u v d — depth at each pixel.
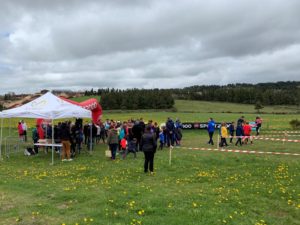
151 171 15.07
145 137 14.98
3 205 9.91
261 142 27.59
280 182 12.73
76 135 21.48
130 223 8.20
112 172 15.20
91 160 19.05
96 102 31.58
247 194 11.09
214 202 10.00
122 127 22.11
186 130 41.84
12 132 40.34
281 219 8.84
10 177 14.32
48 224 8.26
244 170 15.28
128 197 10.51
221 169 15.62
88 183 12.84
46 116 19.44
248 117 78.69
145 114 87.69
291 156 19.22
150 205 9.59
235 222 8.38
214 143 27.59
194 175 14.27
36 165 17.75
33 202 10.23
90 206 9.70
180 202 9.97
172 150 22.91
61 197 10.66
